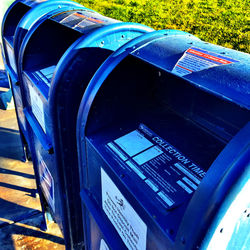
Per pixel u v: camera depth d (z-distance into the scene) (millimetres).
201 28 5320
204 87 878
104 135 1293
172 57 1096
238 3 6312
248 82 834
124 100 1388
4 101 4582
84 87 1514
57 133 1577
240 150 679
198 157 1136
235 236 752
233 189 652
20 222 2668
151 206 928
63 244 2490
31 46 1997
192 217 709
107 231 1299
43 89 1691
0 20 4445
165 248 869
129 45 1287
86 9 2162
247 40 4664
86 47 1447
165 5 6609
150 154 1150
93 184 1362
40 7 2312
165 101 1537
